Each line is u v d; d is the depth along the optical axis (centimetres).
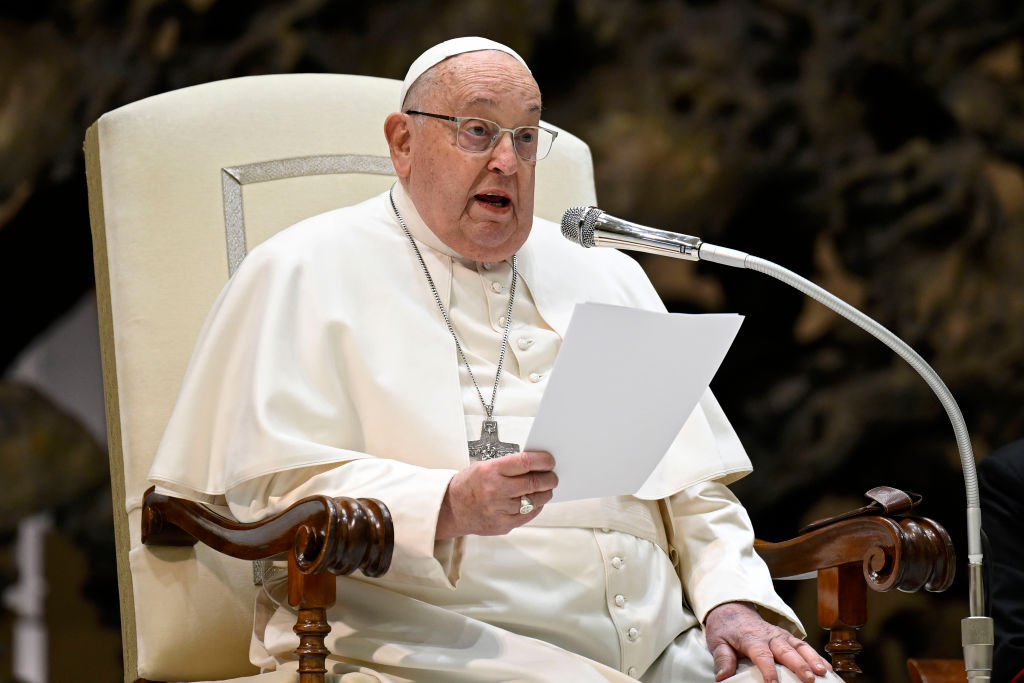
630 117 3391
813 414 3341
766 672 925
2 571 3484
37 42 3362
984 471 1234
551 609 962
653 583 1027
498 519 856
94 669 3484
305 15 3334
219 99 1188
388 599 918
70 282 3656
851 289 3381
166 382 1094
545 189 1282
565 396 805
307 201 1184
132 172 1137
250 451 937
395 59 3359
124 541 1090
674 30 3394
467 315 1067
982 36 3334
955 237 3331
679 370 834
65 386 3750
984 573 859
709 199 3372
